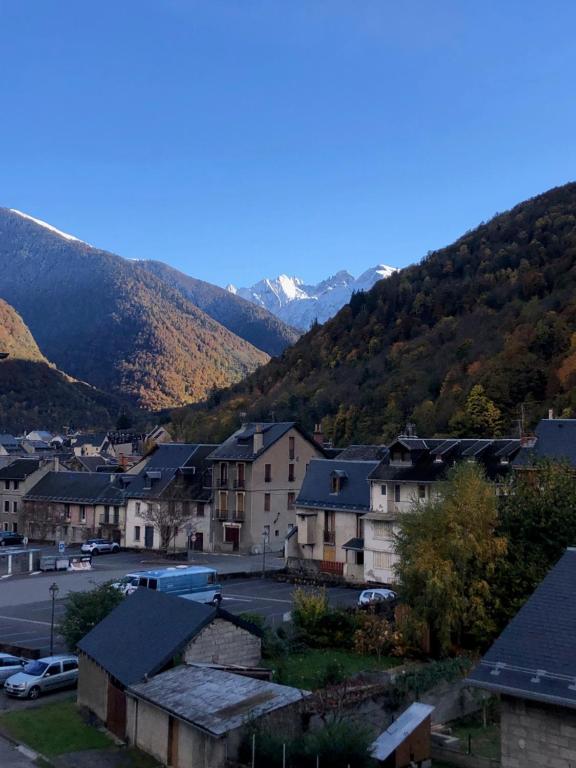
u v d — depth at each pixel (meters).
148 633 28.02
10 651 35.94
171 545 72.44
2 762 23.44
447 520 33.31
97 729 26.48
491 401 97.38
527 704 18.83
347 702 23.64
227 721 21.56
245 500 70.38
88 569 60.50
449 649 32.22
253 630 29.20
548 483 34.78
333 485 58.50
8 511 85.62
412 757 21.94
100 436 169.62
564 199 196.62
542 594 21.05
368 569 52.81
